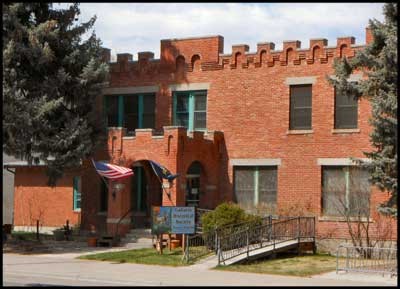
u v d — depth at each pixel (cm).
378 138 2312
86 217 3650
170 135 3191
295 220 3134
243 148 3388
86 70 3144
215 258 2634
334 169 3178
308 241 3094
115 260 2622
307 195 3216
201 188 3400
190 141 3253
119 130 3338
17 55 2992
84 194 3666
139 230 3234
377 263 2616
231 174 3406
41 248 3058
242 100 3403
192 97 3531
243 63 3409
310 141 3228
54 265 2469
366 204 3038
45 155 3122
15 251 2958
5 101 2908
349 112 3164
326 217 3144
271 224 2931
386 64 2291
